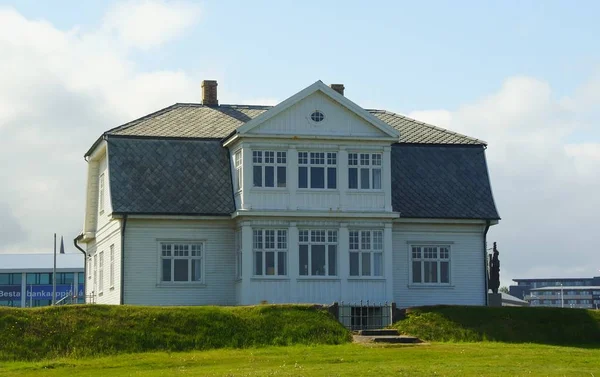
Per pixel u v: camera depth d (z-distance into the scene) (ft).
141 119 178.50
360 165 166.20
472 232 176.76
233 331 140.97
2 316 138.41
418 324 151.02
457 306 156.97
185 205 164.86
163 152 169.89
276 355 128.16
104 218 178.29
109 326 138.00
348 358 124.26
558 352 132.36
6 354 130.31
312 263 163.94
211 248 165.89
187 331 139.44
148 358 127.75
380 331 148.87
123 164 166.91
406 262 172.86
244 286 160.76
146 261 163.12
